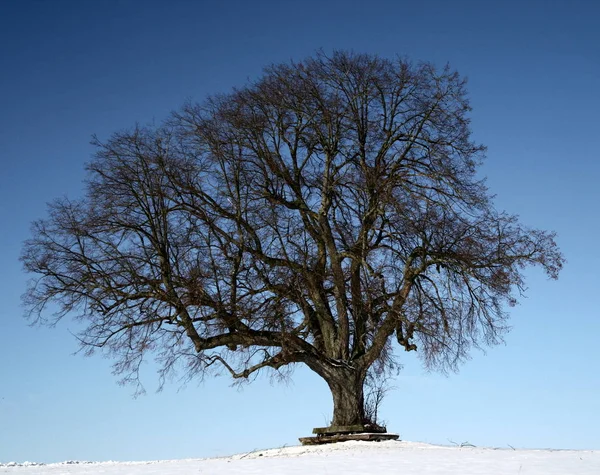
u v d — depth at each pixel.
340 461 20.67
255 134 29.89
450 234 29.28
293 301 29.36
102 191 29.30
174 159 29.52
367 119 31.66
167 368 29.22
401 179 30.45
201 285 27.78
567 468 17.47
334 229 31.33
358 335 30.20
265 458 24.17
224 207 29.72
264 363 28.69
